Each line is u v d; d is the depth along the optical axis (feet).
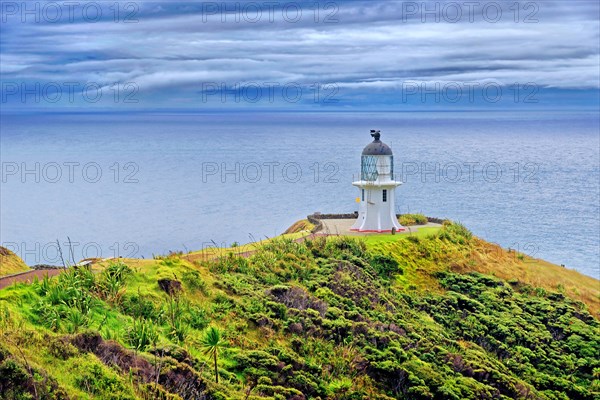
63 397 117.50
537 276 282.77
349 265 234.17
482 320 231.30
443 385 172.96
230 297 181.27
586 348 226.58
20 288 149.07
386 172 294.05
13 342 125.39
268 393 147.74
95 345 135.13
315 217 329.11
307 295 197.77
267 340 169.89
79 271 165.27
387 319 203.62
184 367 138.31
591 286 289.53
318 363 167.94
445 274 262.26
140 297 164.45
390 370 169.37
